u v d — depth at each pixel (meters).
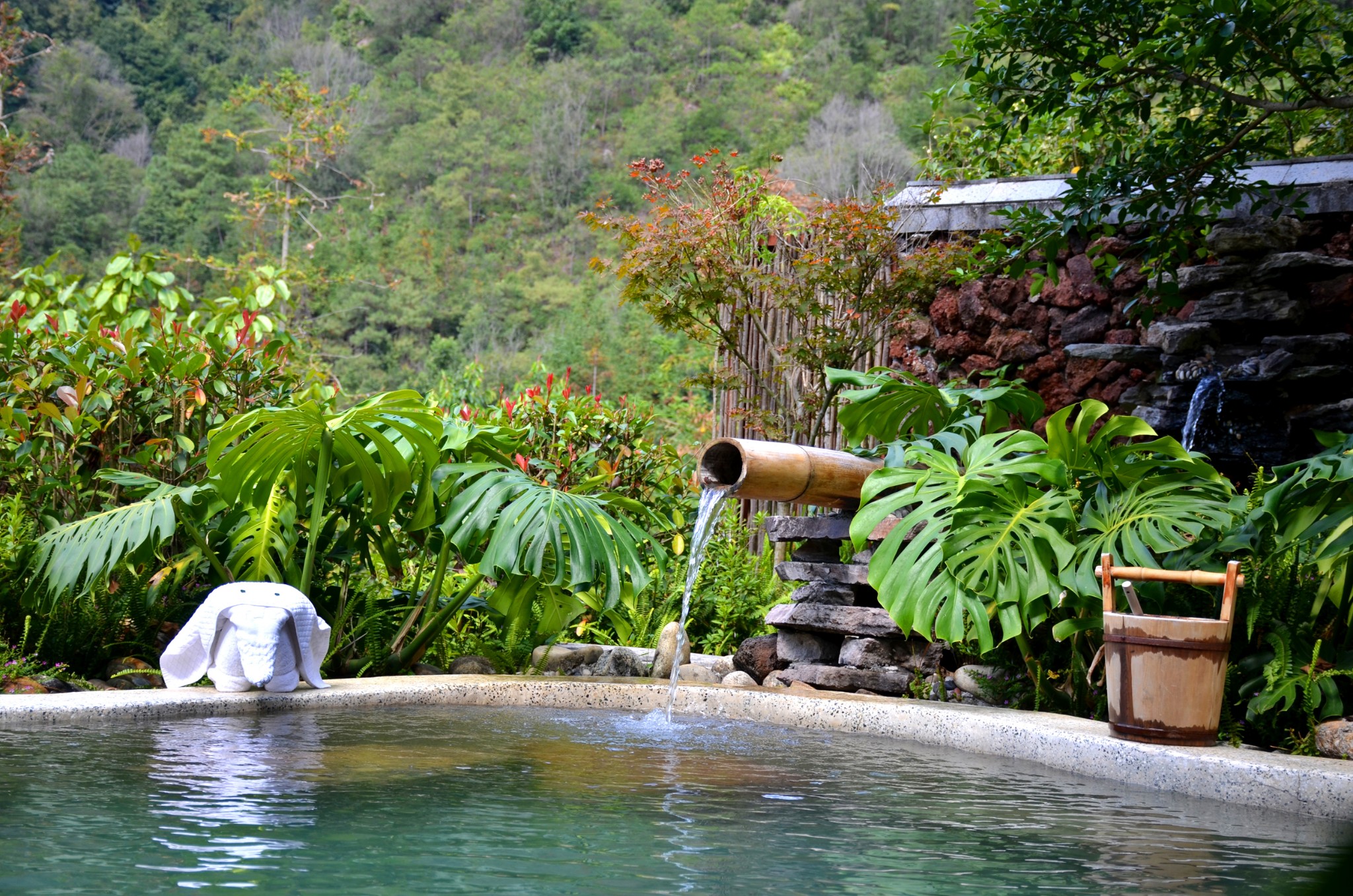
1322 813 3.02
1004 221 6.96
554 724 4.42
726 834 2.52
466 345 48.06
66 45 65.38
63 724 3.84
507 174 63.88
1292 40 5.29
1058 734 3.84
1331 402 5.91
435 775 3.14
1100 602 4.49
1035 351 6.79
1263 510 3.99
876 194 6.87
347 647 5.52
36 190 52.50
